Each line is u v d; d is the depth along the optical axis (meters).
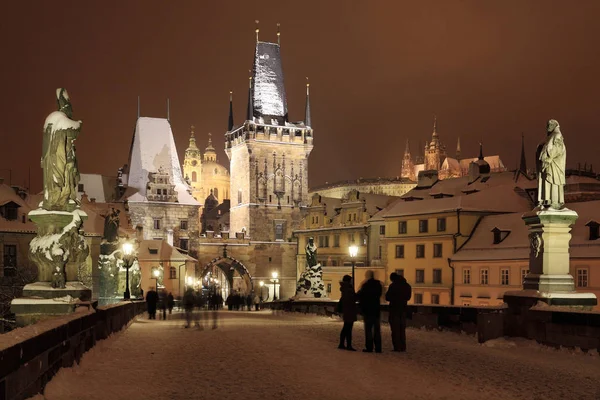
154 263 110.56
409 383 14.30
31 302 17.19
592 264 66.31
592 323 19.05
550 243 22.81
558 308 21.02
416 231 91.25
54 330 12.43
